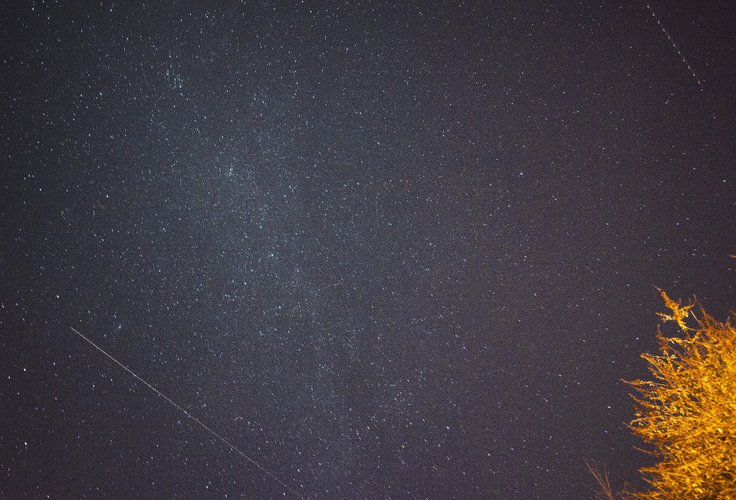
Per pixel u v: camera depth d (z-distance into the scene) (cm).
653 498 231
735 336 228
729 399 219
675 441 227
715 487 216
